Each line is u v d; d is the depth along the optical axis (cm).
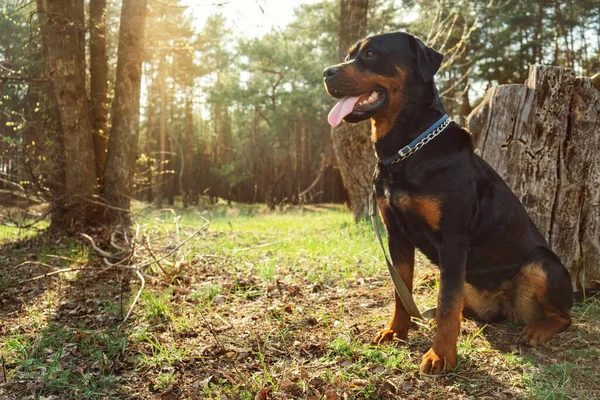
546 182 396
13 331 353
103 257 538
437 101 302
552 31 2303
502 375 265
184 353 300
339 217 1084
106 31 903
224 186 2564
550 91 390
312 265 534
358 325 345
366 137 898
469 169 292
